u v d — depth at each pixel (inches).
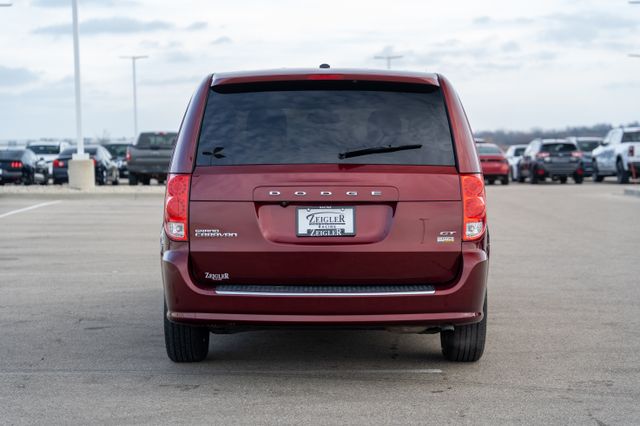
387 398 213.5
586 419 196.4
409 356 259.6
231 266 218.1
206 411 202.7
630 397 214.1
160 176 1248.2
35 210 824.3
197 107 225.3
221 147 220.7
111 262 469.1
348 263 216.7
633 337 283.1
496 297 359.6
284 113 222.7
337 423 193.3
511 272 430.3
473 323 234.1
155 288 383.2
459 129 223.3
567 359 253.4
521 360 252.5
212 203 218.1
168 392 219.3
